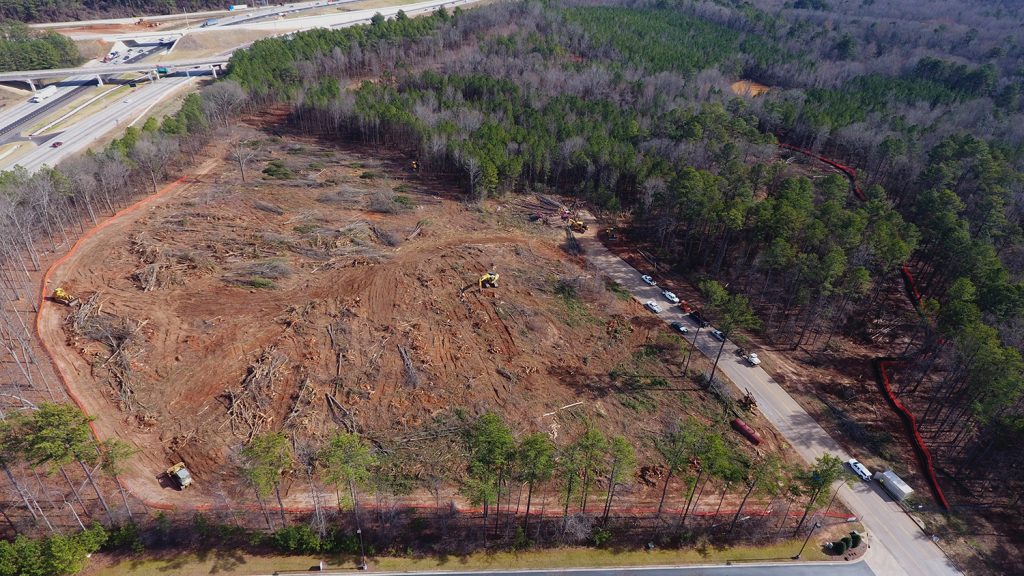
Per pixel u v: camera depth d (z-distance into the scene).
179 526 52.34
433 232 101.00
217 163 125.31
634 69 179.00
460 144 118.56
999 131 141.38
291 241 93.62
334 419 63.56
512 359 73.81
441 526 54.28
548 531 54.81
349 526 53.56
